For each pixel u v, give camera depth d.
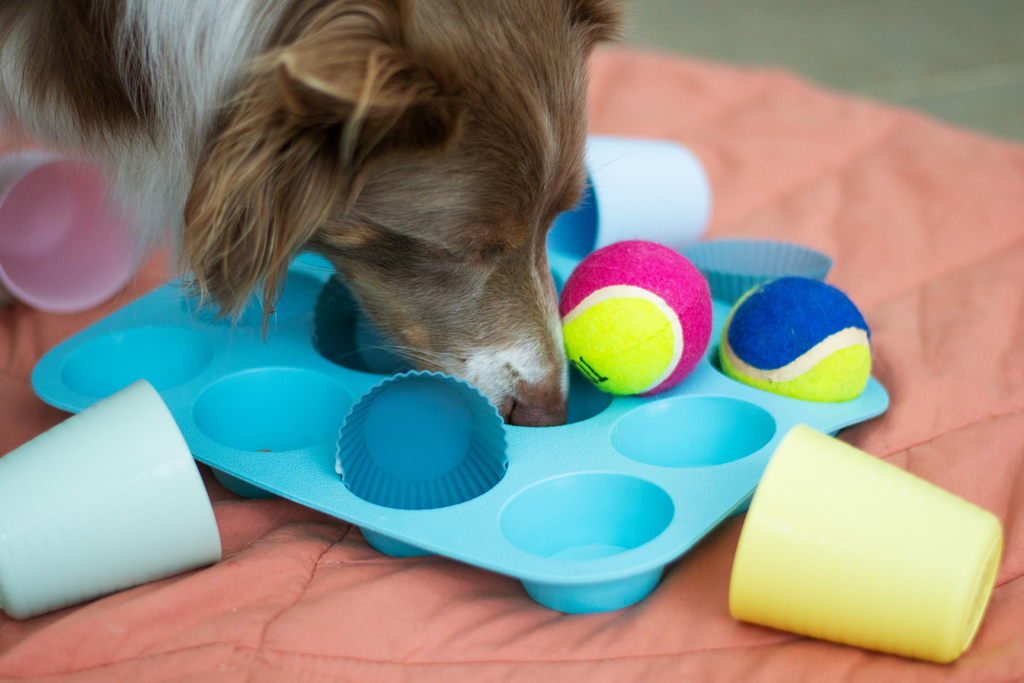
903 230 1.02
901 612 0.68
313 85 0.70
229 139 0.74
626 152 0.98
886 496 0.69
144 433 0.72
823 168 1.13
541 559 0.71
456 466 0.78
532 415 0.81
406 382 0.77
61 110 0.81
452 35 0.76
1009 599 0.72
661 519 0.74
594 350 0.80
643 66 1.42
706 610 0.72
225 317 0.84
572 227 0.98
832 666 0.69
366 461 0.77
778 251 0.94
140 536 0.72
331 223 0.80
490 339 0.83
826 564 0.68
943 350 0.88
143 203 0.86
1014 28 1.95
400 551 0.75
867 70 1.74
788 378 0.81
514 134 0.78
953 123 1.47
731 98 1.32
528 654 0.70
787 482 0.69
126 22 0.78
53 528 0.71
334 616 0.71
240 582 0.73
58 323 0.94
